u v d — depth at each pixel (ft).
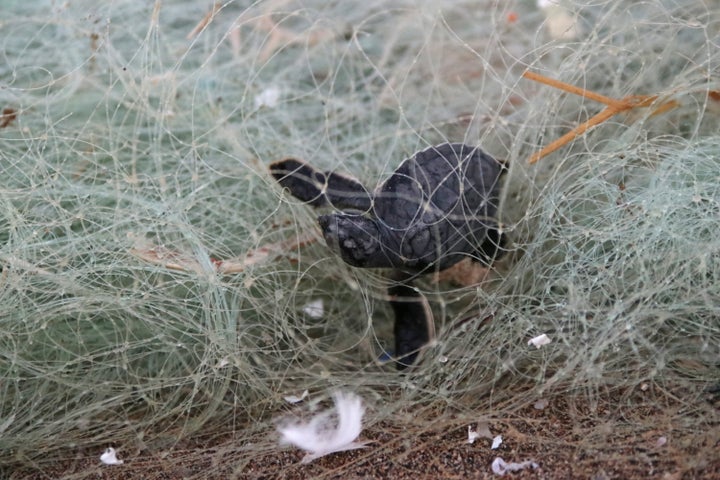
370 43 2.77
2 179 2.56
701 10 2.63
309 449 2.37
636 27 2.61
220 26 2.76
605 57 2.62
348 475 2.34
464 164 2.43
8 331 2.44
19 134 2.60
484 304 2.47
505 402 2.40
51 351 2.46
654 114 2.54
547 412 2.38
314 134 2.65
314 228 2.51
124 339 2.48
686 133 2.57
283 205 2.53
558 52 2.67
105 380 2.45
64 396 2.44
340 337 2.51
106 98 2.61
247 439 2.40
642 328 2.40
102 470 2.38
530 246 2.47
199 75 2.65
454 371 2.42
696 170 2.48
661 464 2.31
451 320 2.50
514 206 2.55
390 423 2.39
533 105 2.60
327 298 2.53
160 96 2.61
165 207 2.52
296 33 2.76
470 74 2.72
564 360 2.42
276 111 2.67
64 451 2.40
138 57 2.69
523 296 2.45
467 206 2.41
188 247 2.50
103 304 2.46
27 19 2.68
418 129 2.63
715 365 2.40
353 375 2.45
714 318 2.41
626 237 2.44
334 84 2.74
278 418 2.42
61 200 2.53
